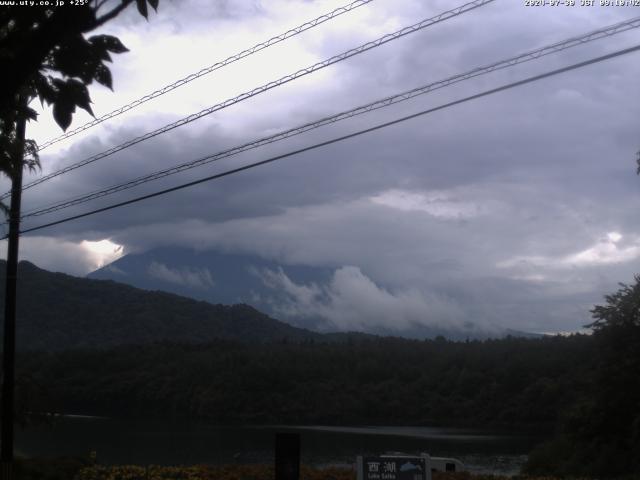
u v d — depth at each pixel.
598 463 31.42
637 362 33.16
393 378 95.12
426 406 86.38
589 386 38.41
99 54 4.39
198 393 87.06
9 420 18.95
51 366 91.25
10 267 19.53
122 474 18.02
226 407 86.56
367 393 91.44
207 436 59.91
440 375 92.56
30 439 50.78
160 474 17.69
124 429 65.25
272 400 88.56
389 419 88.69
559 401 77.81
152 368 91.38
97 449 44.88
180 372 90.62
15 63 4.16
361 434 69.75
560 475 31.44
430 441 61.72
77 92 4.43
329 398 88.88
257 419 86.25
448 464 25.69
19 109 5.03
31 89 4.78
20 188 19.16
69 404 86.94
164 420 80.38
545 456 35.00
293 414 87.62
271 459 41.28
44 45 4.16
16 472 18.80
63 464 19.44
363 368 95.62
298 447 11.71
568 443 34.59
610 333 34.19
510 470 40.59
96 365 93.12
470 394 88.56
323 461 40.88
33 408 23.95
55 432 55.94
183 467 18.86
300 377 93.19
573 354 85.62
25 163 9.07
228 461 39.66
